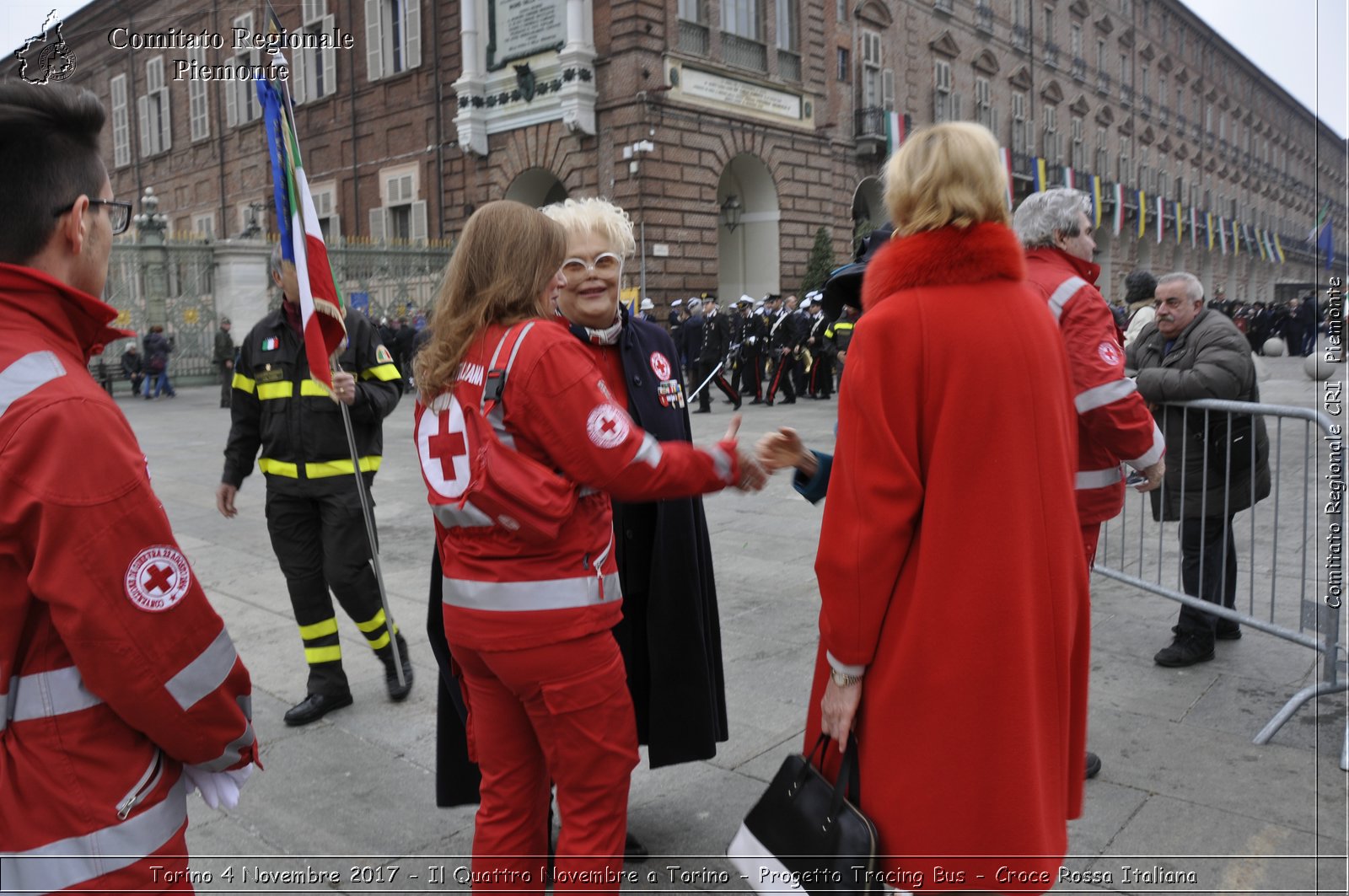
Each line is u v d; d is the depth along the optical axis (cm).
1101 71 3941
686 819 291
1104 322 283
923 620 177
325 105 2602
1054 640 182
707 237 2077
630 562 262
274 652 446
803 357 1692
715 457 204
